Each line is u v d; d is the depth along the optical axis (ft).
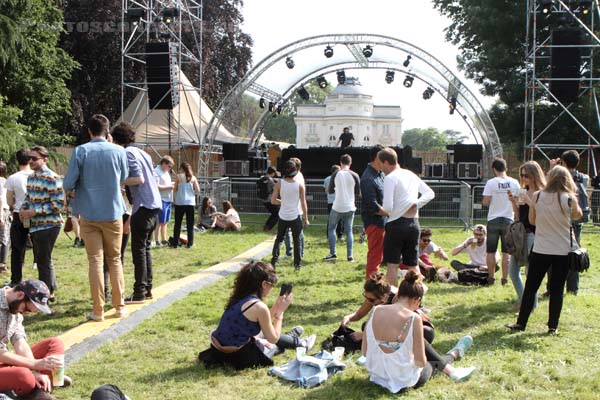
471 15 91.45
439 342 19.19
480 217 57.21
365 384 15.71
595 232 50.98
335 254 35.19
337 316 22.53
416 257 22.88
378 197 25.55
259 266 17.42
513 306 23.56
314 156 69.92
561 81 60.39
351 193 34.76
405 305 15.84
